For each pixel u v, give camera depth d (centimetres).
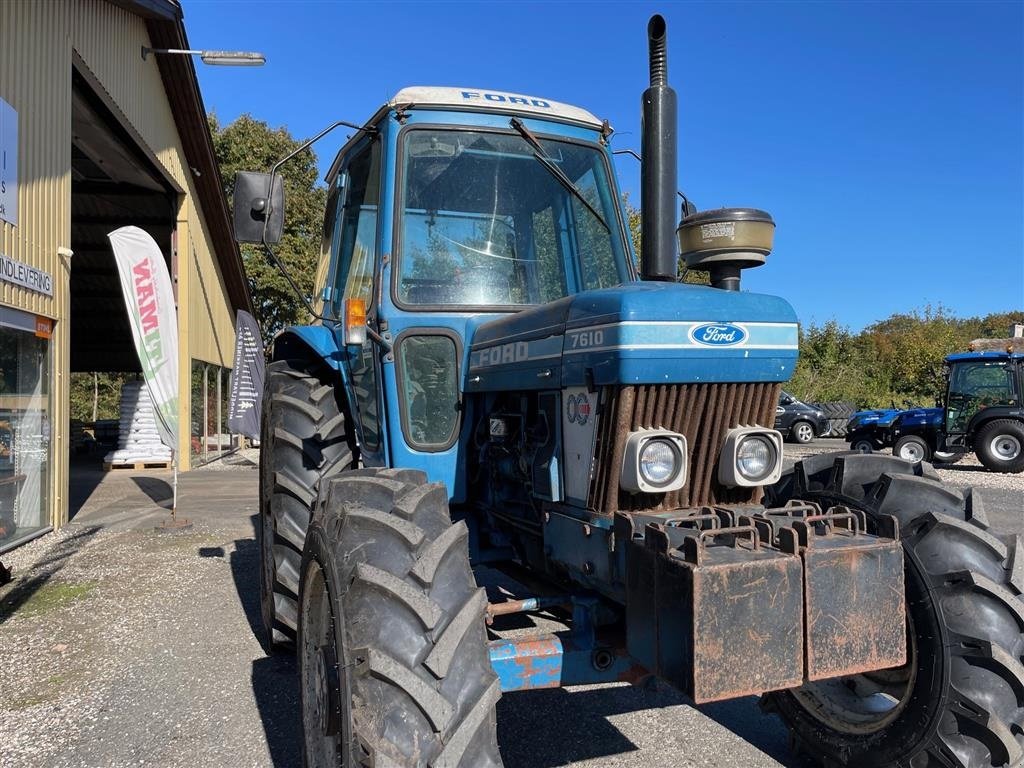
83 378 2902
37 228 781
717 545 212
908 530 258
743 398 238
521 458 282
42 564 658
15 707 369
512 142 348
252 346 1351
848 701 290
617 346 220
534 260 346
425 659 197
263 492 445
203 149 1455
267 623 413
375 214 343
